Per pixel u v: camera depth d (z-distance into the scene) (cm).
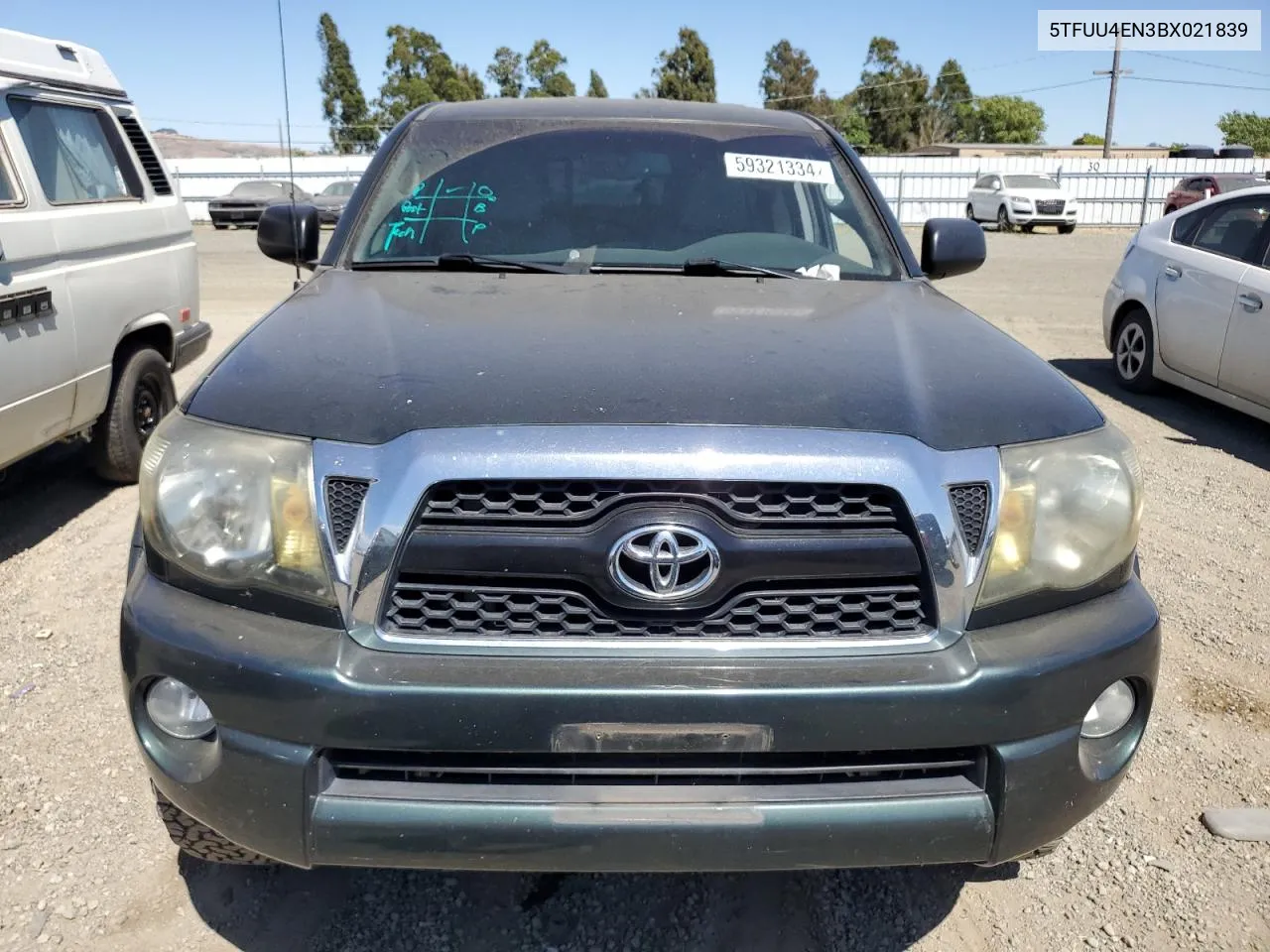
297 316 228
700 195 303
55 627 342
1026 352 224
